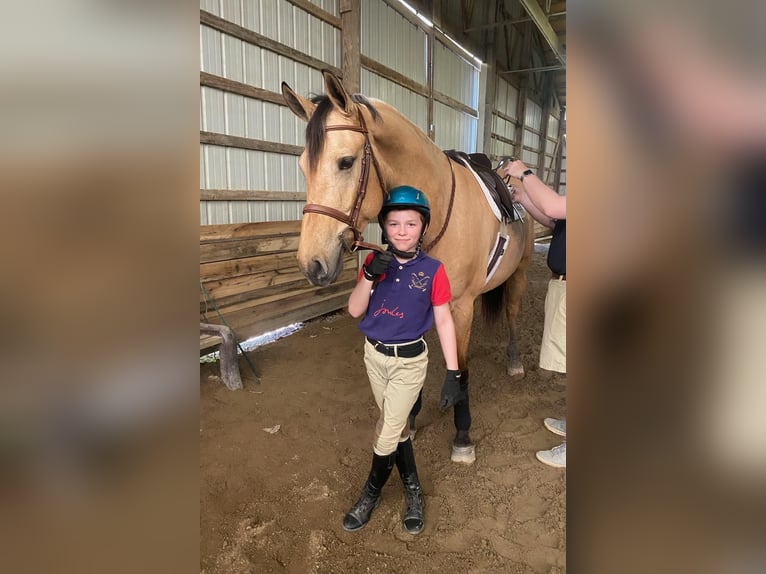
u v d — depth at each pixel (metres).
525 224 2.45
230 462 1.90
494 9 7.73
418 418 2.28
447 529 1.53
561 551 1.44
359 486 1.76
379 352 1.39
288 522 1.56
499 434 2.12
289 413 2.33
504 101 8.73
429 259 1.38
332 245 1.36
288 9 3.52
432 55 5.79
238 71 3.19
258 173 3.44
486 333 3.67
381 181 1.49
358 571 1.36
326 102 1.39
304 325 3.95
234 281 3.27
